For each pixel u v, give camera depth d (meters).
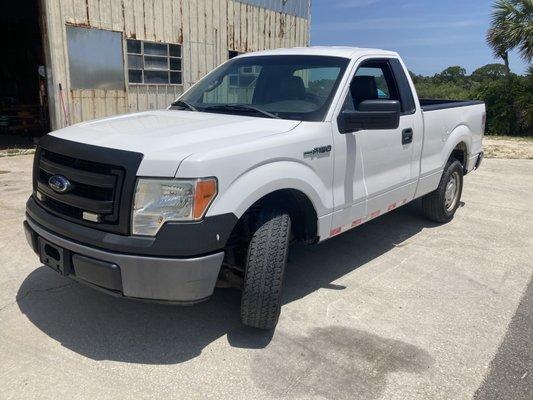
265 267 3.13
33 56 16.38
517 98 18.38
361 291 4.11
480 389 2.86
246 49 16.23
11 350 3.10
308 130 3.57
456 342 3.35
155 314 3.62
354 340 3.34
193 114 3.98
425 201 5.90
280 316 3.64
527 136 18.50
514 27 18.55
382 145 4.32
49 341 3.22
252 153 3.10
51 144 3.31
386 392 2.81
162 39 13.21
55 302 3.74
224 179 2.92
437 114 5.31
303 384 2.86
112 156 2.89
